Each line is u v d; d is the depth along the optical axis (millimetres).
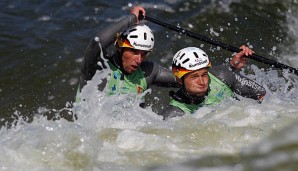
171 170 18875
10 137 22344
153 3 42000
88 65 28219
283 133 18094
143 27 27766
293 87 32031
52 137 21359
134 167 19906
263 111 24297
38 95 33562
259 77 33594
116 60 28609
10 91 33844
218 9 41656
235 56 29250
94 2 42000
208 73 28359
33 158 20625
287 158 15539
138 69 28766
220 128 22734
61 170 20078
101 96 27453
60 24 39719
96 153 20938
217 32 39344
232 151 20141
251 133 21906
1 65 35906
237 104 25953
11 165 20391
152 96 33156
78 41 38156
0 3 41750
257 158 16172
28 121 31469
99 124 25000
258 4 42562
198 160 18828
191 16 40688
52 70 35625
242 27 39969
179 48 37625
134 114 26578
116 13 40812
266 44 38531
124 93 28422
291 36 39469
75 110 27922
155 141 21938
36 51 37156
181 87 28375
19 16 40469
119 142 22078
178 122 24219
